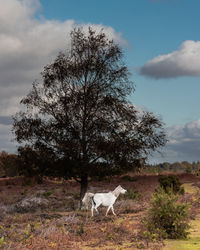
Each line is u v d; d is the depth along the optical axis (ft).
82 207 62.59
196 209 53.26
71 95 65.10
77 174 64.44
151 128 62.23
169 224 33.86
